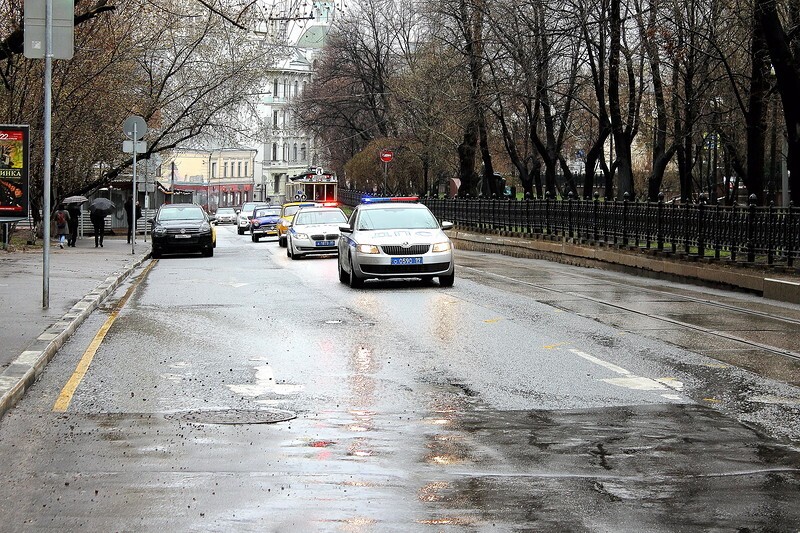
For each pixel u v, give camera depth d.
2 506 10.82
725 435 14.34
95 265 49.41
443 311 30.97
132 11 63.00
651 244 55.56
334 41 145.62
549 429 14.80
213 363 21.23
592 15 70.75
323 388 18.36
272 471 12.34
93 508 10.72
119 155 79.88
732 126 72.94
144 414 15.98
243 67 76.31
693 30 61.59
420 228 41.75
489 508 10.69
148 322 28.44
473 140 100.56
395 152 129.75
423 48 108.19
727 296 37.12
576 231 64.19
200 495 11.22
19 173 35.50
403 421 15.45
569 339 24.55
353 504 10.84
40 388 18.23
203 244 65.19
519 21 75.88
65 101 65.62
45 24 28.16
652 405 16.59
